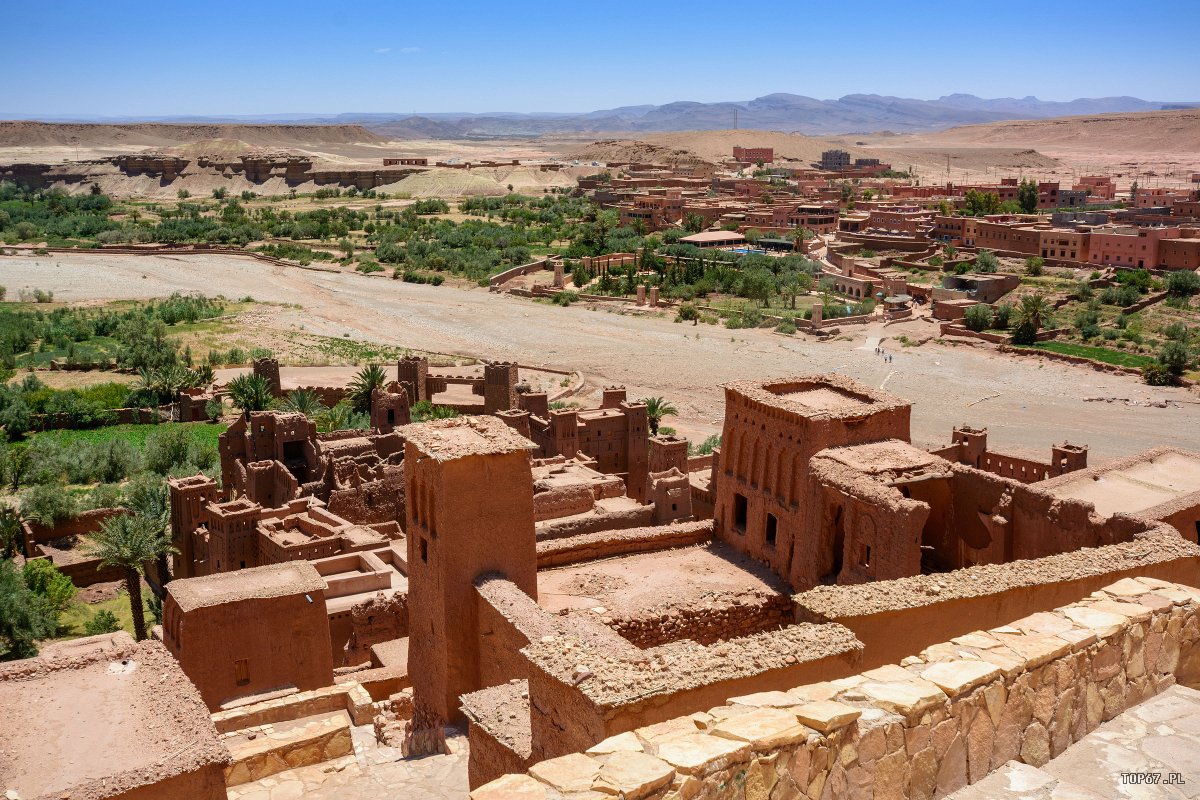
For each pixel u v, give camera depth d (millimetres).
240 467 63969
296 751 20766
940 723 9789
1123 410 100188
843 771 9289
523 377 118938
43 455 83125
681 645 16188
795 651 14883
